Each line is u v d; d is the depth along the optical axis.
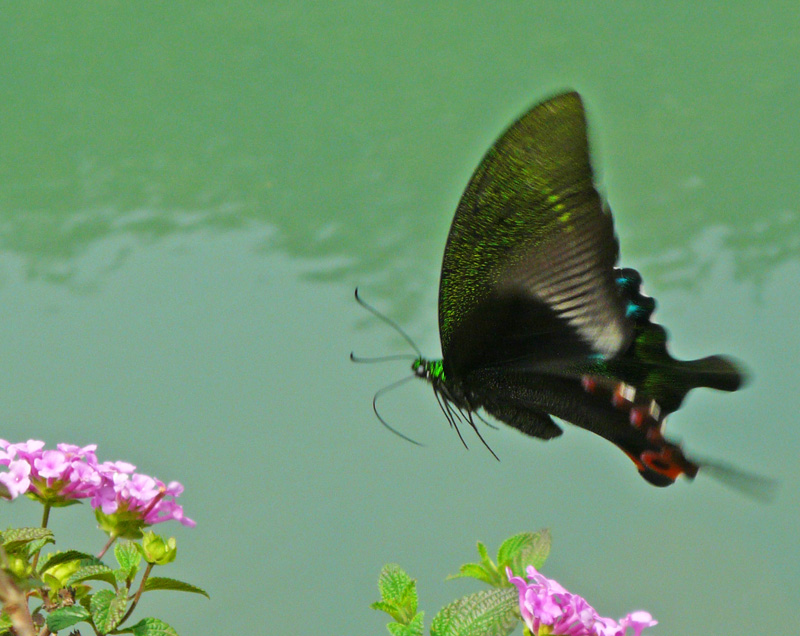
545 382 0.83
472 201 0.82
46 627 0.77
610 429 0.83
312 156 1.55
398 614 0.79
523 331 0.83
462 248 0.83
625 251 1.26
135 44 1.91
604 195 0.82
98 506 0.78
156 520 0.78
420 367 0.84
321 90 1.73
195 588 0.78
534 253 0.83
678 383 0.83
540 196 0.82
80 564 0.78
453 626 0.78
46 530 0.78
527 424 0.84
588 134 0.81
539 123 0.81
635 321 0.83
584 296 0.83
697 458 0.83
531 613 0.78
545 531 0.81
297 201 1.43
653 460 0.83
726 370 0.83
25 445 0.78
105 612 0.78
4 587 0.77
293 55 1.81
